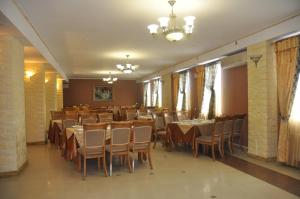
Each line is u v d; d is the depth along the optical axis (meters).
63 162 5.60
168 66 11.35
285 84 5.05
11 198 3.62
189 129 6.12
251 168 4.96
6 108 4.66
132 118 9.71
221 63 7.53
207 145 6.24
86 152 4.48
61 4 3.89
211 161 5.55
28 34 4.80
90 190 3.90
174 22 4.73
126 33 5.61
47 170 4.98
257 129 5.66
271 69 5.41
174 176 4.54
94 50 7.53
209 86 8.30
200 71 8.92
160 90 13.65
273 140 5.43
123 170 4.95
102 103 17.19
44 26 5.04
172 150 6.73
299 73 4.86
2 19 3.59
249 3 3.96
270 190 3.81
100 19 4.62
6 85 4.66
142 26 5.07
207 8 4.14
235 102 7.07
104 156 4.60
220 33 5.71
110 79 14.22
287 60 5.02
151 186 4.05
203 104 8.70
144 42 6.53
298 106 4.86
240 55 6.49
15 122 4.73
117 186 4.07
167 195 3.67
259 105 5.58
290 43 4.94
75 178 4.48
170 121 7.48
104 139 4.57
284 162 5.12
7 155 4.66
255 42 5.68
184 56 8.70
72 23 4.85
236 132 6.32
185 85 10.36
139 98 17.66
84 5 3.94
